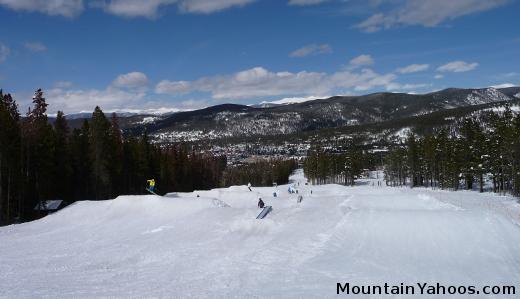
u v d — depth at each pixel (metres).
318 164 138.62
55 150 58.75
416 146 105.81
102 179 63.47
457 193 67.25
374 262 19.19
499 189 70.19
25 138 52.28
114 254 24.95
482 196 60.31
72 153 64.69
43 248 28.11
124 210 41.56
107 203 44.00
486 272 17.06
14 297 16.53
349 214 27.97
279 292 15.76
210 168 139.88
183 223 33.81
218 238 27.31
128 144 75.56
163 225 34.09
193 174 109.50
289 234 25.70
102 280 18.91
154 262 22.41
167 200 42.00
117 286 17.72
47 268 21.91
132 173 75.56
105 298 15.91
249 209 35.50
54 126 68.38
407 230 23.36
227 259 21.73
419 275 16.97
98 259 23.78
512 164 65.06
